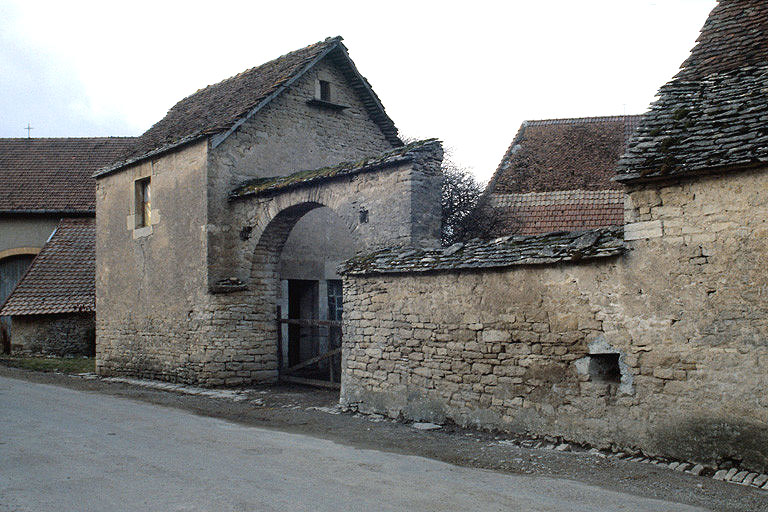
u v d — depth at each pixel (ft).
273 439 26.30
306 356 51.21
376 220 34.68
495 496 18.57
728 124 22.67
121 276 51.08
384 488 19.17
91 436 25.89
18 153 88.28
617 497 18.56
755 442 20.48
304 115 48.16
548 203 63.05
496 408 27.17
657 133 24.06
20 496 17.75
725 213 21.38
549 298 25.59
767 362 20.35
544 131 74.13
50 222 80.84
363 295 32.94
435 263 29.22
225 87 53.06
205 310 42.45
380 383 31.86
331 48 47.98
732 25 27.27
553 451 23.98
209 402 36.78
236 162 44.06
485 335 27.61
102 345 52.31
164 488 18.63
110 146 90.17
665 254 22.54
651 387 22.75
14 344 65.87
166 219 46.52
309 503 17.51
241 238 43.16
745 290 20.88
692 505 17.87
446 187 57.88
